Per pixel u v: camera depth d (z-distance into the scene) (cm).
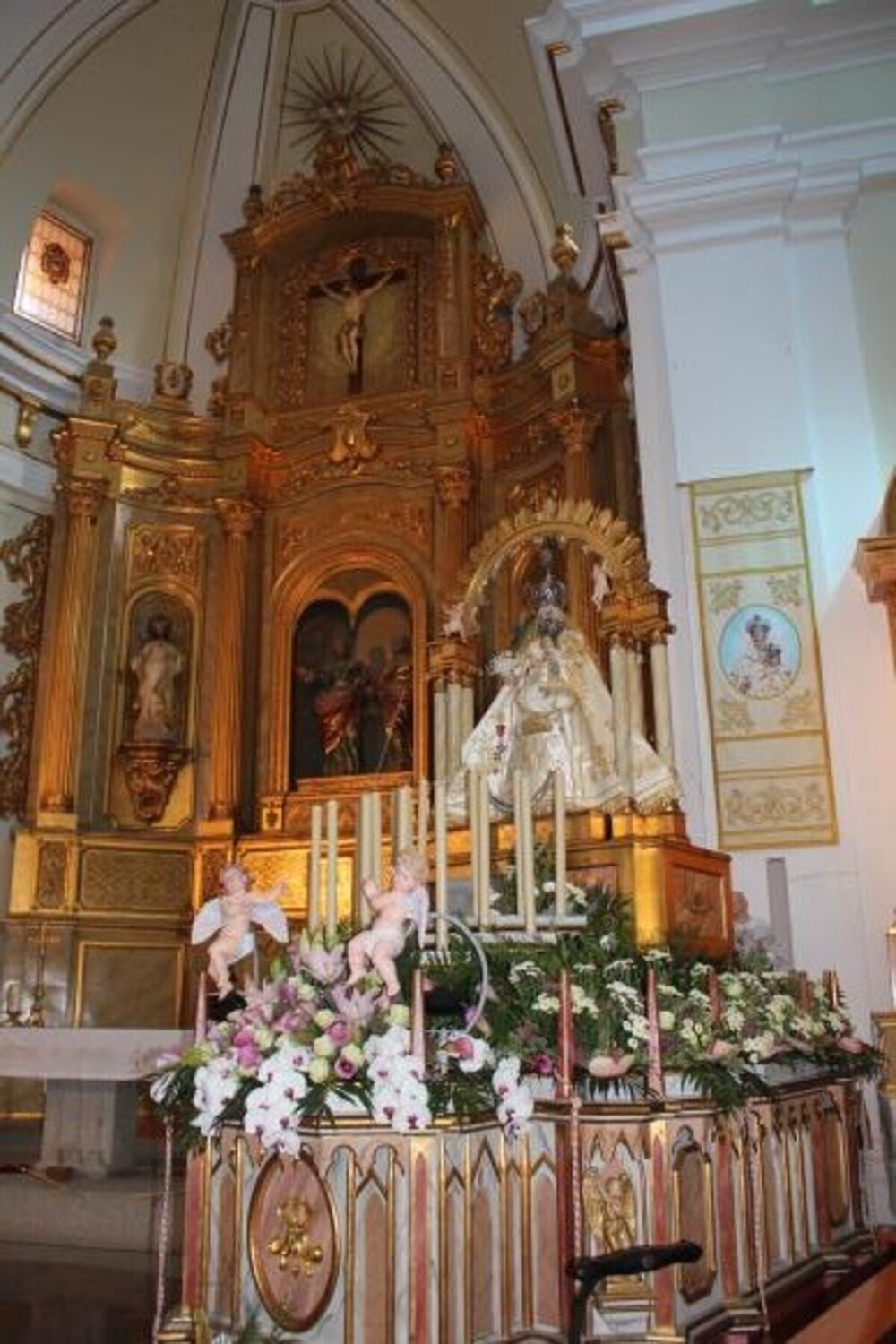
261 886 951
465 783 575
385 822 930
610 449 986
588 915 439
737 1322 355
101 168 1139
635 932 454
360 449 1082
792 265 748
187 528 1095
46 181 1101
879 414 719
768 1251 388
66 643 1007
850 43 771
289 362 1161
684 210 750
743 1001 414
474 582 644
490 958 382
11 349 1047
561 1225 339
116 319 1164
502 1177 345
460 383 1070
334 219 1147
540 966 376
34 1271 533
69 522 1048
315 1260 327
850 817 629
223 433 1116
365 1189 326
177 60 1129
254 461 1102
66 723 985
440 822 430
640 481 881
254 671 1053
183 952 964
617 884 490
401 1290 315
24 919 923
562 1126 346
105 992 934
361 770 1000
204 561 1091
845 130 753
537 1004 362
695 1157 365
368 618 1051
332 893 444
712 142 758
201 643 1065
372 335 1149
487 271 1120
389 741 996
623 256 782
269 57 1150
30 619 1034
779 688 657
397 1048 324
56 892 941
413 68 1129
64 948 925
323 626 1064
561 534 621
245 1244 341
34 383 1070
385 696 1012
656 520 721
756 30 770
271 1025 353
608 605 581
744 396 713
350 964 354
